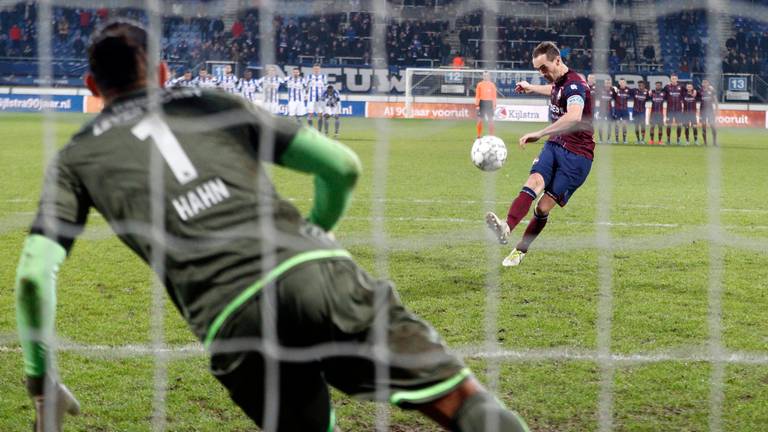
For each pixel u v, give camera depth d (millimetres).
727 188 22609
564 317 9633
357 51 55625
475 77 50750
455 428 4184
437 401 4223
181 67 52875
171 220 4137
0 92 49969
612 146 38156
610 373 7738
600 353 8312
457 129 45094
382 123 35906
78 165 4266
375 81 54719
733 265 12641
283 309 4070
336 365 4293
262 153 4406
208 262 4094
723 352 8391
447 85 50875
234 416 6812
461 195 20391
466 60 56375
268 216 4215
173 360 8102
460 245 14016
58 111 50562
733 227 16281
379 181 22891
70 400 4941
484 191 21250
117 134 4285
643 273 12000
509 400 7082
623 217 17469
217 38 53594
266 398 4289
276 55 54781
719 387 7391
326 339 4180
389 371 4207
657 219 17234
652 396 7180
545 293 10781
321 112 40406
